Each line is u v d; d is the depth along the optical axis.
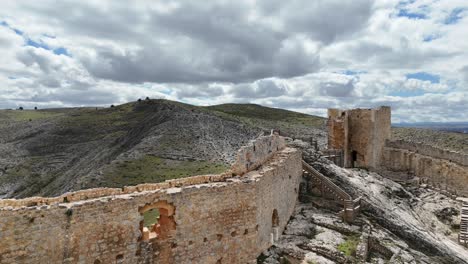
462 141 140.75
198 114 172.38
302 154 52.09
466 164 66.81
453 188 67.31
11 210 19.95
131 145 136.50
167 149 119.88
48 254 20.91
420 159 70.81
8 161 156.12
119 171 99.19
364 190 49.78
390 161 71.81
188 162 107.12
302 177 49.00
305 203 46.03
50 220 21.05
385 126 73.38
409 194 59.00
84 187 91.94
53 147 170.25
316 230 39.31
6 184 134.00
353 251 35.47
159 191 25.97
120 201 23.84
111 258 23.33
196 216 27.61
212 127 154.88
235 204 29.86
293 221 41.25
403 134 171.38
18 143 181.00
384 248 38.31
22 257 20.11
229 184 29.61
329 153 66.31
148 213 47.72
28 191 126.81
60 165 147.25
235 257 29.75
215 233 28.62
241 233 30.19
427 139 154.12
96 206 22.78
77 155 155.00
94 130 186.00
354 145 70.62
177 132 141.50
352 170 64.06
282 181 39.22
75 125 196.75
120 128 181.88
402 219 46.62
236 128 160.75
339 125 69.69
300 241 36.47
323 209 44.56
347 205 42.81
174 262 26.38
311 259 33.00
